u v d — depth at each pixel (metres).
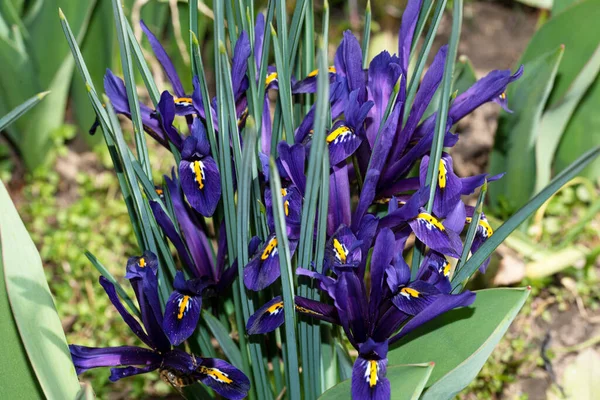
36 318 0.39
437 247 0.40
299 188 0.40
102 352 0.42
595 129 0.63
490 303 0.41
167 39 0.71
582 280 0.63
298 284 0.42
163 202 0.44
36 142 0.70
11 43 0.62
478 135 0.73
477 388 0.57
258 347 0.44
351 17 0.85
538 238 0.65
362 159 0.42
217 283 0.44
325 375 0.45
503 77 0.41
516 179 0.63
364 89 0.41
